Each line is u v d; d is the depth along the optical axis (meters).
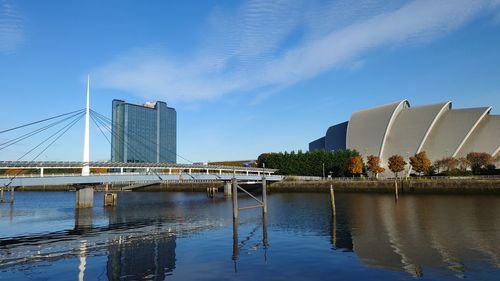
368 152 127.00
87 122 66.62
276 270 21.22
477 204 53.50
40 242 32.03
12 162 51.44
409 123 127.00
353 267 21.52
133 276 20.97
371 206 55.34
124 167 68.50
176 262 23.66
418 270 20.73
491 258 22.97
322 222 39.53
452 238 29.23
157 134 124.62
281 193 97.88
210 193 93.06
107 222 44.56
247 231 35.09
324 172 114.62
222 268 21.92
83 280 20.56
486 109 118.06
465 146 115.75
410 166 117.12
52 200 91.00
